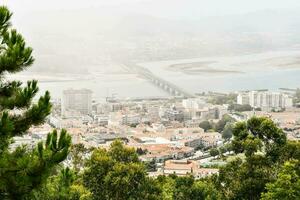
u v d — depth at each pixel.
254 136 45.50
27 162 15.09
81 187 34.22
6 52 17.16
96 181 40.69
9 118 15.99
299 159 44.06
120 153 42.78
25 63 17.53
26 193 15.30
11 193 15.12
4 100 17.09
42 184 15.36
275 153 44.62
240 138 45.22
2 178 15.02
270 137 44.94
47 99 17.28
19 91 17.39
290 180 38.66
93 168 40.72
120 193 40.34
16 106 17.19
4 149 16.09
